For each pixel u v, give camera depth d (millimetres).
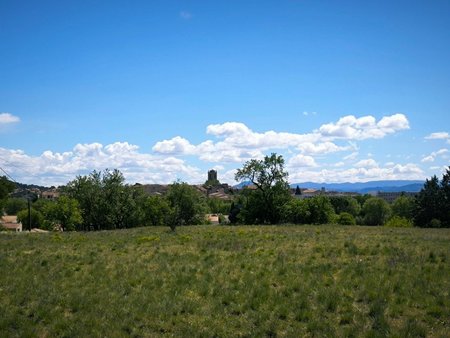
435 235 34188
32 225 117312
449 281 14891
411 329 10492
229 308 12570
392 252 21547
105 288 15008
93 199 81938
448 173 82125
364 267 17438
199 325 11328
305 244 26156
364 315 11727
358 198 190125
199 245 26719
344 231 39281
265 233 36625
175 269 18109
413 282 14625
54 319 11844
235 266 18516
